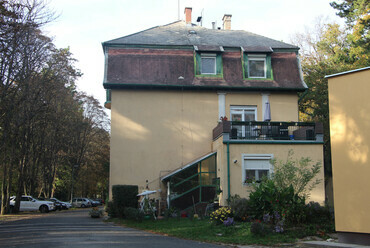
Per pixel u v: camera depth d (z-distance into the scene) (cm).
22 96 2567
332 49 3359
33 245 1041
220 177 1952
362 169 1088
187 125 2242
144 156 2186
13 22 1925
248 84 2272
